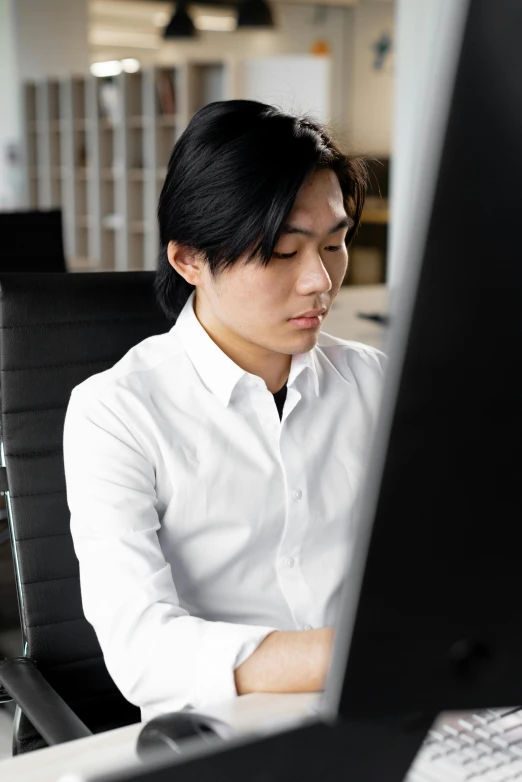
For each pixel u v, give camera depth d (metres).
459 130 0.48
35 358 1.45
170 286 1.32
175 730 0.74
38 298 1.46
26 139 9.86
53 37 10.05
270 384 1.28
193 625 1.01
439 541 0.54
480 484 0.54
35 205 9.98
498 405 0.53
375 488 0.53
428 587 0.55
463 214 0.49
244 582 1.24
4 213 3.52
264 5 9.80
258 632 0.97
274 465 1.25
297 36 12.51
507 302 0.51
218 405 1.24
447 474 0.53
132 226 8.90
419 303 0.51
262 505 1.24
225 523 1.23
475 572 0.56
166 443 1.21
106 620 1.08
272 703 0.90
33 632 1.41
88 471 1.19
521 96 0.48
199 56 13.30
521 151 0.49
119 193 8.92
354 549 0.55
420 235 0.50
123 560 1.12
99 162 9.02
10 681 1.23
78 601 1.43
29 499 1.43
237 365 1.24
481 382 0.52
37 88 9.70
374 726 0.59
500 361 0.52
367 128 12.27
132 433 1.21
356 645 0.55
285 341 1.12
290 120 1.07
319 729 0.58
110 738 0.83
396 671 0.56
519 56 0.47
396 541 0.54
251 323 1.12
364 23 12.07
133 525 1.15
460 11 0.46
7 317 1.44
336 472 1.30
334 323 4.88
